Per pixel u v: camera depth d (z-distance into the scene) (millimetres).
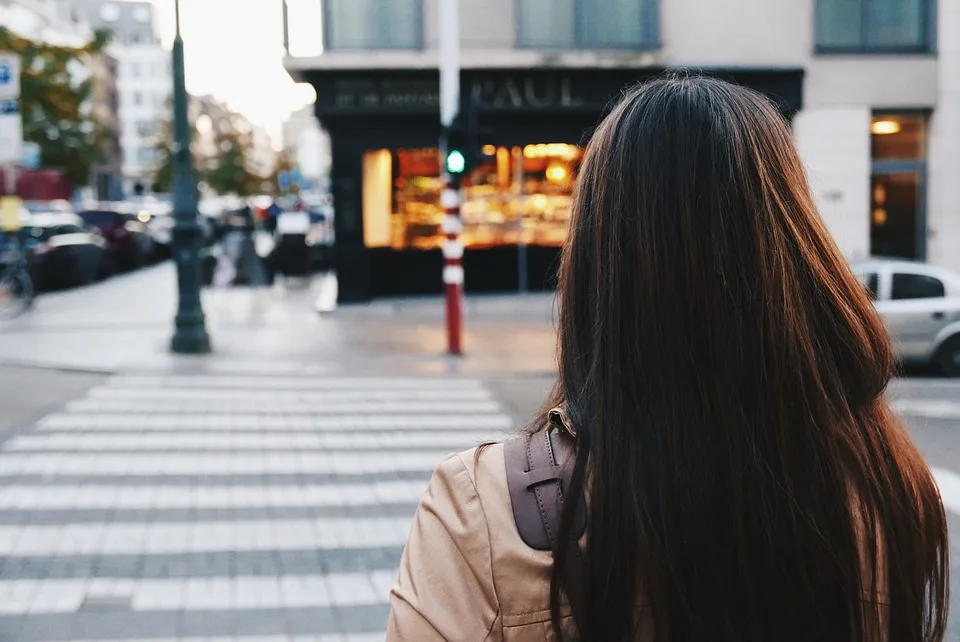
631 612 1084
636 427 1132
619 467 1112
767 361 1135
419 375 12938
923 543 1192
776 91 19578
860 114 19781
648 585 1082
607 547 1082
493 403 10992
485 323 17766
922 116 20062
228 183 65000
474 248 21250
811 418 1139
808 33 19641
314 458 8352
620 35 19859
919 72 19750
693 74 1340
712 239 1150
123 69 115500
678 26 19703
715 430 1116
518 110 19750
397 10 19734
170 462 8188
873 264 13188
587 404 1173
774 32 19641
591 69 19594
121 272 32188
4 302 19781
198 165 64688
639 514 1087
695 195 1162
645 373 1145
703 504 1094
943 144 19859
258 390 11820
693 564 1079
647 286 1154
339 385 12203
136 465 8086
